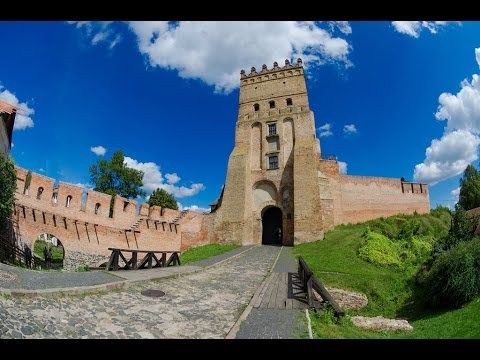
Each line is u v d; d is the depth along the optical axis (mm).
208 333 6719
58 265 23500
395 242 25328
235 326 7168
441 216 37781
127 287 10227
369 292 16750
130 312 7656
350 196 37312
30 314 6328
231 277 14547
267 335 6672
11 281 8320
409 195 39250
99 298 8438
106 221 25812
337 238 28547
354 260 21203
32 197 21062
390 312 15609
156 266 15867
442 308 13594
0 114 17500
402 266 20109
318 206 31344
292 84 38938
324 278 17766
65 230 21781
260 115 38969
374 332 10578
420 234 27500
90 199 24859
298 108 37531
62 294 8008
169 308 8430
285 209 34906
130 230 26047
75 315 6836
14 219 18812
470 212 34531
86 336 5848
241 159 36188
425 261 19531
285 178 35750
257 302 9742
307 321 7855
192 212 32438
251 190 36688
